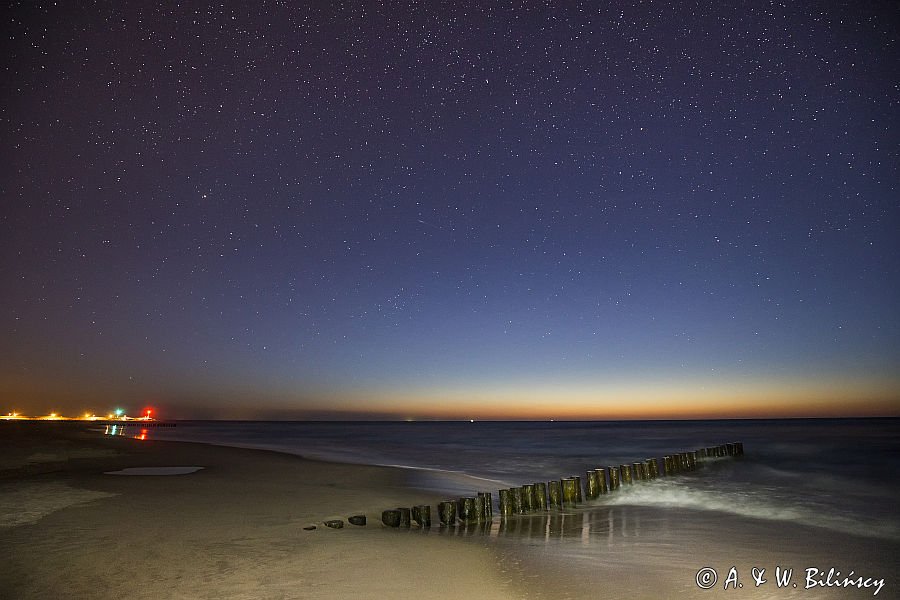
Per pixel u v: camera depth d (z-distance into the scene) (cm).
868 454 2758
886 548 867
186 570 620
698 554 809
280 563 654
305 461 1964
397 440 4647
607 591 621
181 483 1263
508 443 4156
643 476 1677
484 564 702
